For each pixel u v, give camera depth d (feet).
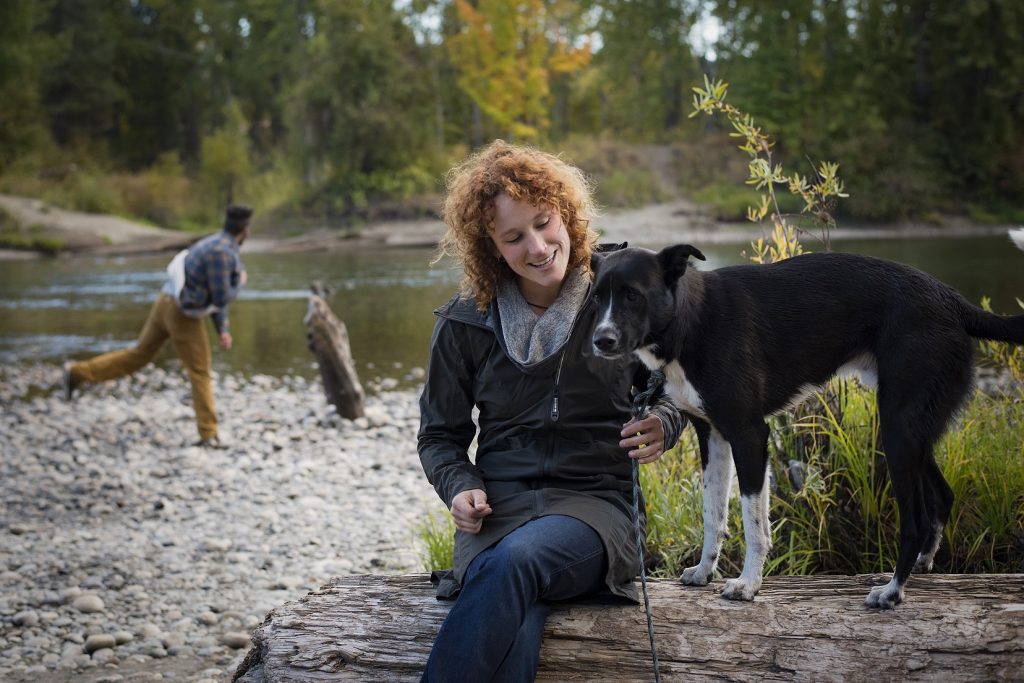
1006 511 10.72
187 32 156.35
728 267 9.46
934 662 8.34
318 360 27.30
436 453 9.50
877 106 106.93
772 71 109.09
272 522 19.08
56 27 140.56
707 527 9.43
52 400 31.42
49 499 20.88
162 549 17.66
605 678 8.71
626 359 9.26
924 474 9.27
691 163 110.83
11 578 16.07
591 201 9.62
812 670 8.46
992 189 101.45
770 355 8.99
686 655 8.68
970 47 105.19
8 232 89.45
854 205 95.04
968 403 9.02
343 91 111.55
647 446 8.91
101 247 88.07
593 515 8.77
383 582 9.94
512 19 115.14
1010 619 8.48
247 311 51.24
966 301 9.02
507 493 9.13
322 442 25.18
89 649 13.60
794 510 11.55
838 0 112.68
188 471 22.81
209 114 157.58
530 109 119.75
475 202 8.87
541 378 9.09
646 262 8.52
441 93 124.57
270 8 144.25
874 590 8.87
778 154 107.14
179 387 33.50
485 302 9.23
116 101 148.05
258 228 107.86
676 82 131.23
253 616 14.69
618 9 129.08
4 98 118.83
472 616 7.96
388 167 112.37
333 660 9.07
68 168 109.91
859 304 9.00
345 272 70.18
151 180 112.37
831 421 11.64
